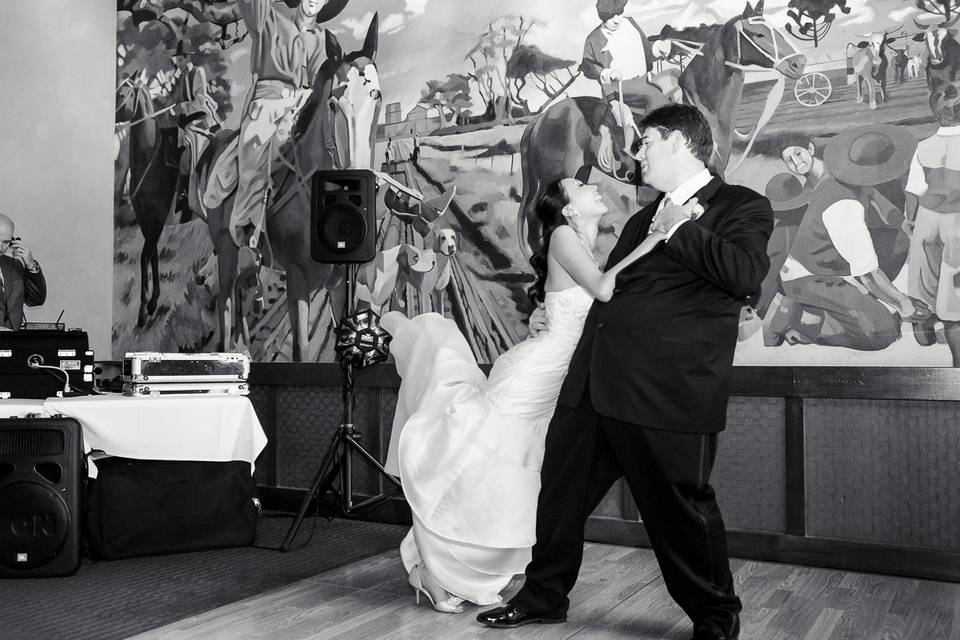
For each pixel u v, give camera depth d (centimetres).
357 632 267
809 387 364
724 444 385
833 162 384
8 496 338
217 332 551
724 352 239
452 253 476
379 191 499
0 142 539
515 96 460
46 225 561
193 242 564
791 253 392
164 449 375
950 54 364
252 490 406
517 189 458
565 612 276
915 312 368
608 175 432
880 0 377
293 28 534
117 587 326
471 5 475
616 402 241
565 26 447
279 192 533
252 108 546
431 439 297
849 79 382
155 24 587
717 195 248
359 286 503
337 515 473
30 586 328
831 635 264
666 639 258
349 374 421
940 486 343
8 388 390
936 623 277
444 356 320
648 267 246
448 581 287
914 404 348
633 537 400
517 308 457
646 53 425
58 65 571
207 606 299
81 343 405
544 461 266
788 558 368
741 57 404
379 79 503
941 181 365
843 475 361
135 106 593
